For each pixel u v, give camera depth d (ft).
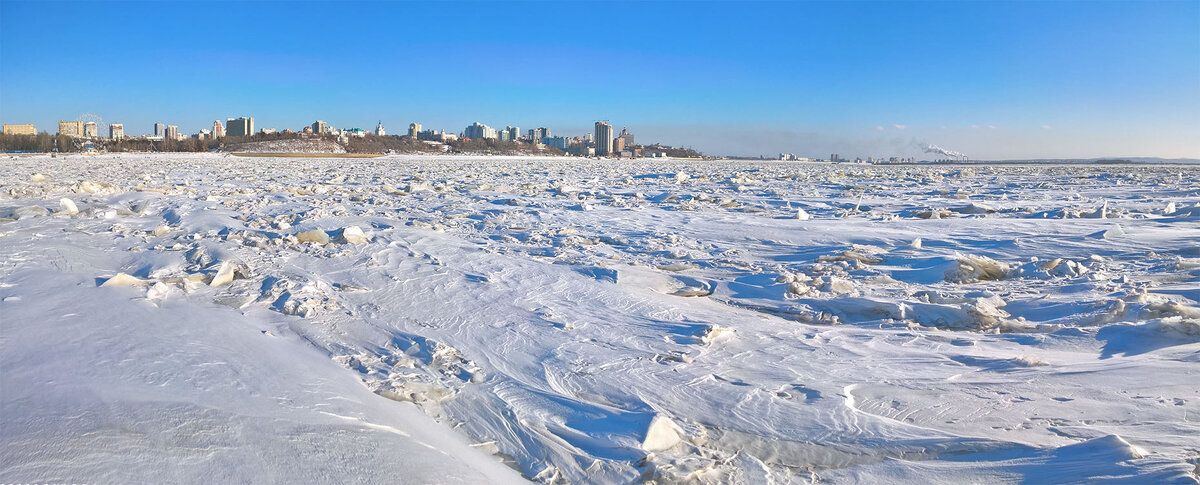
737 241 35.32
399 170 120.37
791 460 11.39
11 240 25.45
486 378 14.90
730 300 22.76
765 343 17.54
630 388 14.40
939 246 33.01
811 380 14.79
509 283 23.20
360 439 10.30
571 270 25.94
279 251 26.73
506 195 61.05
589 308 20.65
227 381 11.93
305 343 16.43
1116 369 14.48
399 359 15.62
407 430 11.21
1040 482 10.11
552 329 18.47
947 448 11.44
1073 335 17.52
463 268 25.22
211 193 54.70
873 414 12.96
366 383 13.94
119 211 37.22
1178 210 43.93
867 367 15.65
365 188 66.23
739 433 12.32
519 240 34.09
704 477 10.65
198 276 21.40
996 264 26.02
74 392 10.52
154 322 15.33
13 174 85.51
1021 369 15.05
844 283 23.63
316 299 19.70
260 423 10.25
